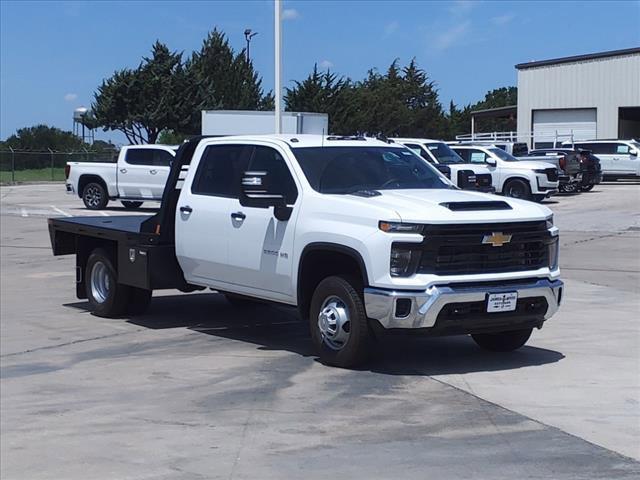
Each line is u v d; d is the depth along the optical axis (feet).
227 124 107.55
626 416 22.40
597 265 52.01
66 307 40.52
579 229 72.18
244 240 29.96
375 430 21.56
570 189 113.70
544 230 26.94
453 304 25.04
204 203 31.78
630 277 47.26
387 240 25.04
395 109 224.12
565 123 187.01
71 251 39.78
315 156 29.30
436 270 25.16
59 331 34.91
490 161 94.38
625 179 138.10
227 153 31.63
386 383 25.76
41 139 217.15
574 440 20.56
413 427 21.71
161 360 29.58
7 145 213.66
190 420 22.88
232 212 30.48
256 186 28.07
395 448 20.22
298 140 29.99
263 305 39.75
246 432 21.72
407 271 25.02
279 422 22.41
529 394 24.43
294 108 203.31
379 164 30.01
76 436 21.94
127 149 98.58
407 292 24.85
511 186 95.55
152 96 206.18
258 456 19.97
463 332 25.84
